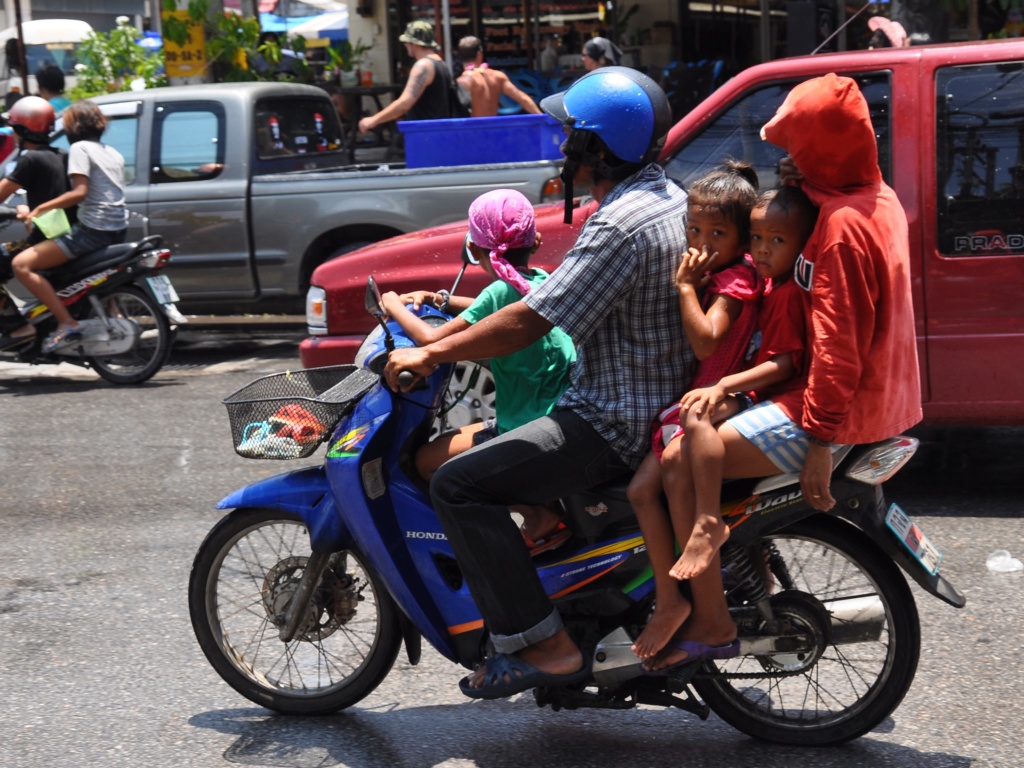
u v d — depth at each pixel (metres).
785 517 7.14
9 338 19.06
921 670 8.68
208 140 20.06
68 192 18.55
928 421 11.82
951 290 11.56
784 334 6.80
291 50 29.38
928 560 7.23
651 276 7.00
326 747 7.91
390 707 8.48
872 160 6.68
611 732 7.98
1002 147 11.37
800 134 6.59
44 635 9.82
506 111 28.81
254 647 9.28
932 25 17.88
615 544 7.38
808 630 7.35
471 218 7.86
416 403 7.70
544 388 7.82
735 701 7.72
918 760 7.48
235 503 8.15
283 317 22.12
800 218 6.67
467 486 7.24
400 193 18.88
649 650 7.12
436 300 8.23
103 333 18.78
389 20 31.88
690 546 6.85
